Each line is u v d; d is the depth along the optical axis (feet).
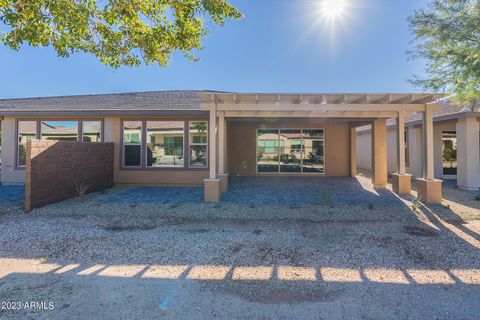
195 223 17.25
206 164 33.12
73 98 41.65
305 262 11.34
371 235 14.80
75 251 12.48
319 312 7.80
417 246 13.12
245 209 20.74
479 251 12.48
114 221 17.60
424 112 23.58
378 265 11.02
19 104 37.06
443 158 38.91
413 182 36.27
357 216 18.74
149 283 9.54
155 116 33.14
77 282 9.59
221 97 23.09
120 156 33.06
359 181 37.17
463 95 22.77
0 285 9.34
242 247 13.09
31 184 19.98
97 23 17.22
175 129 33.19
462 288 9.16
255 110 24.52
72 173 24.89
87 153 27.30
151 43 17.67
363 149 56.90
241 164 44.06
